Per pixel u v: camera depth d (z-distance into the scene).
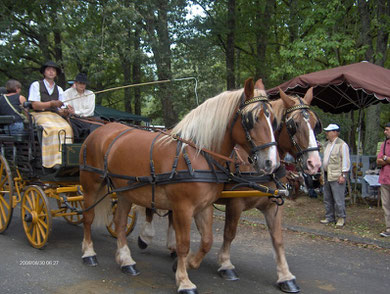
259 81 3.68
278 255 3.88
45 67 5.37
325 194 6.75
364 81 6.62
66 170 4.84
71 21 10.76
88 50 10.25
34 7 12.08
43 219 4.86
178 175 3.42
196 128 3.54
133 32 11.55
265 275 4.24
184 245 3.49
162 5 11.38
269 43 16.53
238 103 3.44
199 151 3.49
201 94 12.62
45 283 3.81
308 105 3.81
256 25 15.34
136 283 3.92
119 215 4.40
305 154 3.62
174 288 3.80
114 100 21.30
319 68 11.34
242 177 3.76
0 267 4.18
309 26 12.73
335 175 6.46
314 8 11.34
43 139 4.88
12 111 5.66
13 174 5.84
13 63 13.84
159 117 18.97
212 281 4.03
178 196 3.45
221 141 3.54
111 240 5.62
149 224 5.03
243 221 6.83
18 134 5.14
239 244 5.51
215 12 15.30
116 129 4.50
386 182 5.75
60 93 5.55
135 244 5.48
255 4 15.42
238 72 16.73
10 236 5.49
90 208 4.49
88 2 10.95
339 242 5.60
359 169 9.02
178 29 12.33
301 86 7.40
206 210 3.78
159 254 5.00
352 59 10.64
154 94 14.07
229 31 14.29
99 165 4.34
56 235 5.71
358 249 5.26
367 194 8.69
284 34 17.20
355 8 12.71
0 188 5.68
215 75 13.47
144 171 3.73
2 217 5.76
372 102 8.27
